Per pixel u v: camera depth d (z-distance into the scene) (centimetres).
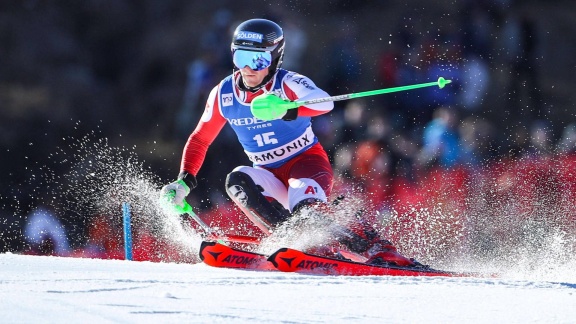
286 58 4594
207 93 4453
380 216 2858
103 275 1295
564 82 5684
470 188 2905
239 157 4094
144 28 5944
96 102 5228
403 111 4209
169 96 5362
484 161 3378
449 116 3422
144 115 5197
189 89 4531
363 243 1593
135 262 1575
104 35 5822
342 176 3194
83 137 4800
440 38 4459
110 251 2869
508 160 3559
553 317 1015
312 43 5281
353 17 5788
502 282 1290
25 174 4238
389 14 5744
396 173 3130
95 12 5881
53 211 3325
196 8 5991
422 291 1195
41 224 3284
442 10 5684
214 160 4066
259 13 5825
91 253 2878
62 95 5184
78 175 4128
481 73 4366
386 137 3203
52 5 5872
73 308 970
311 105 1595
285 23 4634
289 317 980
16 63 5397
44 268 1390
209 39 4500
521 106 4603
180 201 1697
